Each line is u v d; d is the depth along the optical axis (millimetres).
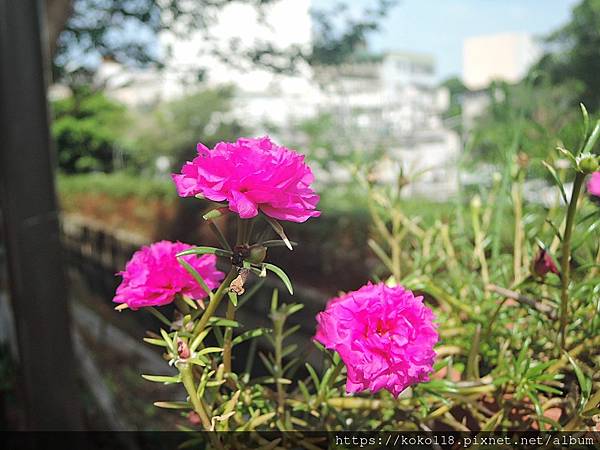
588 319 1057
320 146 5027
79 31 4426
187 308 850
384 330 753
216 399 905
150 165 10547
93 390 3012
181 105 9422
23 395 2389
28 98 2217
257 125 6457
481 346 1112
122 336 4086
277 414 985
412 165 1411
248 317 1504
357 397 1062
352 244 4105
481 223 1516
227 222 3293
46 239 2279
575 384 935
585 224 1218
